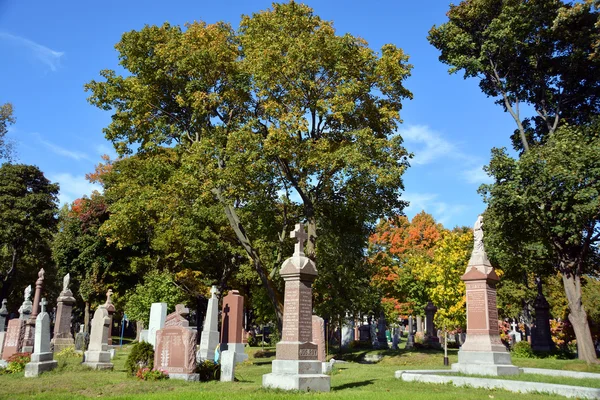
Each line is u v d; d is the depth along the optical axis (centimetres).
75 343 3066
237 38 2936
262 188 2478
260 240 3397
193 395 1242
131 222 2744
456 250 2789
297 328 1380
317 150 2338
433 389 1435
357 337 5781
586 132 2803
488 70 3306
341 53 2419
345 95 2373
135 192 2811
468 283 1881
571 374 1772
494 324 1838
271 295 2608
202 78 2692
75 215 5431
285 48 2470
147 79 2764
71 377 1689
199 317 5406
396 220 2711
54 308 6425
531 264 3042
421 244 5694
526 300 3875
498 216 2697
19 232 4878
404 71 2506
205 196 2481
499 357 1767
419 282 4288
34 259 5372
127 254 4772
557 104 3153
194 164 2488
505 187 2552
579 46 2958
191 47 2647
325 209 2812
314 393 1266
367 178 2302
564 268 2752
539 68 3184
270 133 2286
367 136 2336
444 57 3484
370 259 4662
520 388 1405
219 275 4669
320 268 3183
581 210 2347
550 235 2619
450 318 2580
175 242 4156
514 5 3078
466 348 1825
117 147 2831
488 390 1417
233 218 2672
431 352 3131
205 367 1717
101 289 4650
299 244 1473
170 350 1686
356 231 2919
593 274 3092
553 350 3262
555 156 2470
